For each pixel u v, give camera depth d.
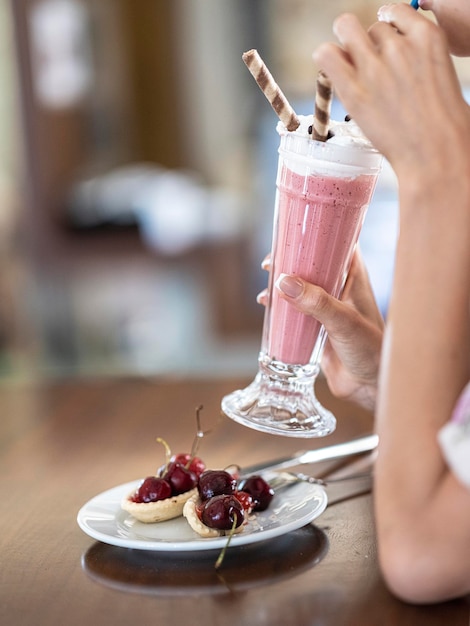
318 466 0.89
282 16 3.23
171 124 3.36
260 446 0.95
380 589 0.66
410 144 0.61
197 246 2.88
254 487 0.76
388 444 0.61
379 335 0.81
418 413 0.61
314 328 0.80
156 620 0.63
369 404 0.90
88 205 2.76
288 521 0.73
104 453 0.94
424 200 0.61
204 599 0.65
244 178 3.35
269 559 0.70
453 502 0.59
